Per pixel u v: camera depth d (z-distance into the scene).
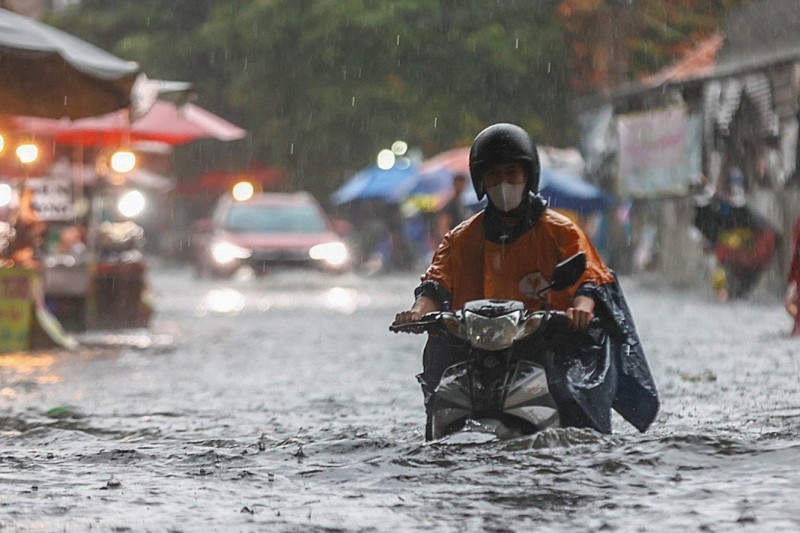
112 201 51.09
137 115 41.72
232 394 27.42
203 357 36.75
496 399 17.11
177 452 18.08
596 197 75.62
